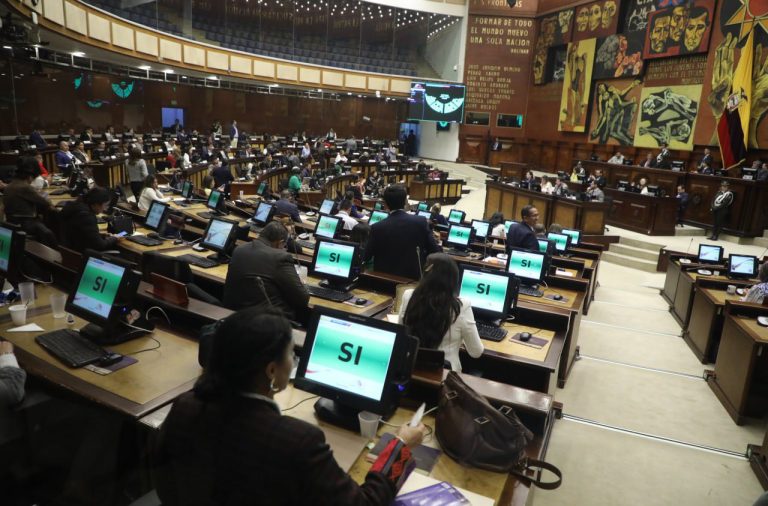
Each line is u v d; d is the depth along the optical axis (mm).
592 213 13016
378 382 2377
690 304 7152
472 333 3242
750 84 13570
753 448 4172
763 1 13234
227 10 19859
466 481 2217
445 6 23719
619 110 18516
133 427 2500
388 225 4941
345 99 26078
